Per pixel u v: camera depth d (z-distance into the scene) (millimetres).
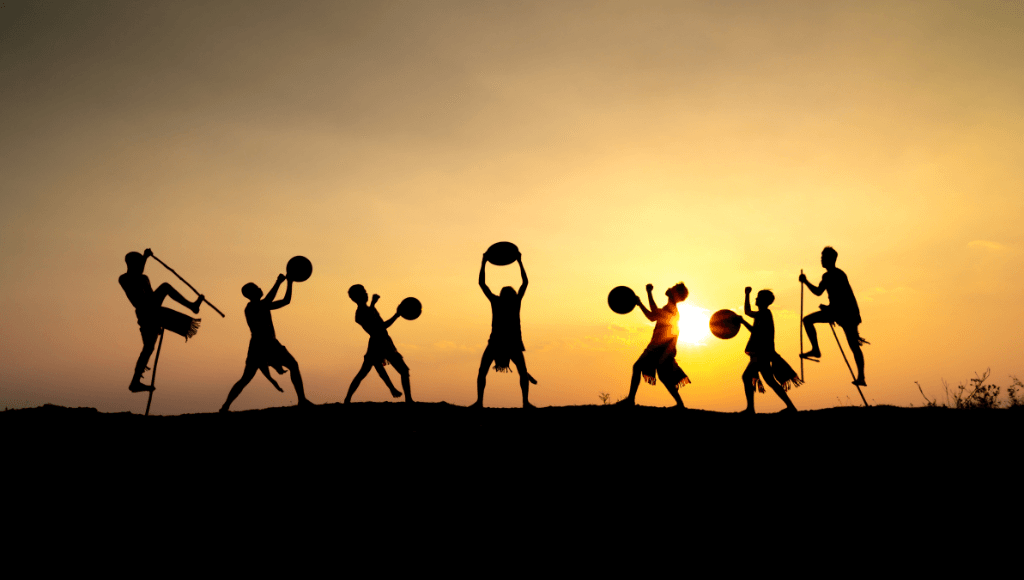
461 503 6324
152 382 9023
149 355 9023
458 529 5871
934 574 5035
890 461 6895
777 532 5738
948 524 5691
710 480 6715
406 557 5430
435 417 9125
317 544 5645
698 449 7492
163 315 9109
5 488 6531
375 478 6848
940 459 6840
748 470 6902
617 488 6586
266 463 7215
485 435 8148
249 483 6730
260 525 5941
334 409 9602
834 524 5816
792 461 7055
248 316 9531
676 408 9375
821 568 5191
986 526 5602
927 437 7426
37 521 5969
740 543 5586
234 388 9336
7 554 5449
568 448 7629
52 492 6500
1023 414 7926
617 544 5602
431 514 6129
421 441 7914
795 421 8391
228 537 5750
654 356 9438
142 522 5988
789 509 6102
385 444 7809
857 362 9758
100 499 6391
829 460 7016
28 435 7938
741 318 9383
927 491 6246
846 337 9875
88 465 7121
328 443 7840
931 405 9109
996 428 7523
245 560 5414
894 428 7801
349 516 6090
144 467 7102
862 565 5195
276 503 6324
